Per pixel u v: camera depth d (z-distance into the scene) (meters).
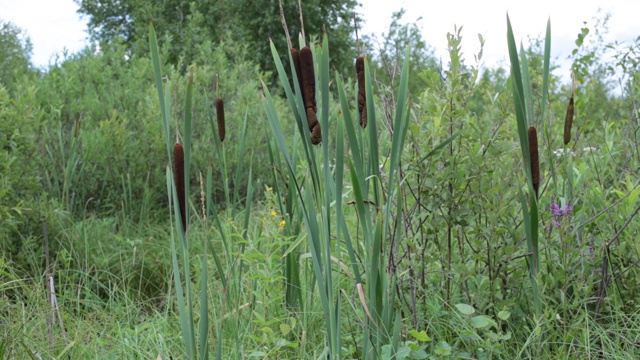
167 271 5.29
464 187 3.20
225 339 3.37
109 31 25.98
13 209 5.24
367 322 2.38
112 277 5.31
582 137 4.62
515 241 3.24
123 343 3.30
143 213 7.02
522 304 3.39
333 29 20.95
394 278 2.50
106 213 6.89
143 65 9.91
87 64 9.28
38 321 3.61
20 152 5.76
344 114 2.12
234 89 9.41
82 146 7.25
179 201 2.07
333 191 2.37
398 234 2.56
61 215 5.96
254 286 3.74
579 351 2.95
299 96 2.12
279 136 2.16
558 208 3.11
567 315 3.29
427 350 3.15
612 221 3.51
